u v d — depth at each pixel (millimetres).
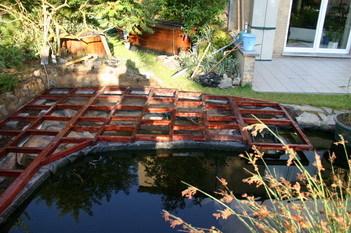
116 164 4195
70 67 6082
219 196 3459
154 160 4297
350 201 2436
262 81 6301
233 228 2855
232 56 6805
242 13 7629
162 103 5457
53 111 5047
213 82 5875
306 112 4973
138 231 2957
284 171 3949
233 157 4305
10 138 4387
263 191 3539
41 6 6363
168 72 6566
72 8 7203
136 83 6145
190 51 7195
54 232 2959
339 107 5086
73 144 4355
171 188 3672
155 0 7129
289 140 4582
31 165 3627
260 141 4535
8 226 3080
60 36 6324
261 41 7574
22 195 3330
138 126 4527
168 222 3074
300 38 8234
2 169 3553
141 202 3418
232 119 4754
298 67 7266
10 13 6102
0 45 5871
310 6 7840
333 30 8094
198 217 3117
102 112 5320
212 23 7484
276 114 5012
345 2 7758
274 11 7215
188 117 5074
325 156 4289
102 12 6270
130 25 6719
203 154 4371
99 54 6793
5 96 4957
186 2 7293
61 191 3627
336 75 6672
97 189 3672
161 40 7633
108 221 3104
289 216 1659
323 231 1589
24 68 5875
